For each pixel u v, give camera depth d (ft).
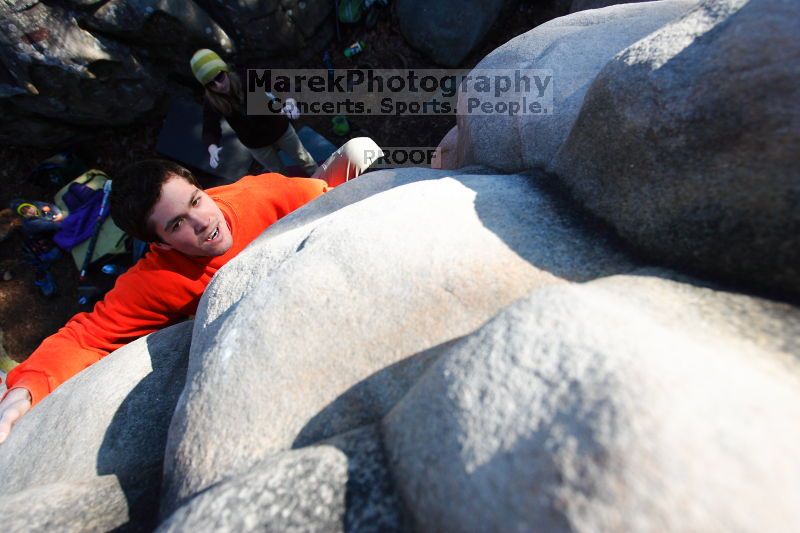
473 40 15.34
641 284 2.51
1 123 13.89
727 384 1.47
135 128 15.75
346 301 3.00
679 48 2.77
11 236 14.65
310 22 16.01
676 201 2.72
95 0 12.36
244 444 2.63
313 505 2.00
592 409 1.48
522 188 3.71
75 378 4.34
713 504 1.23
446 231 3.25
